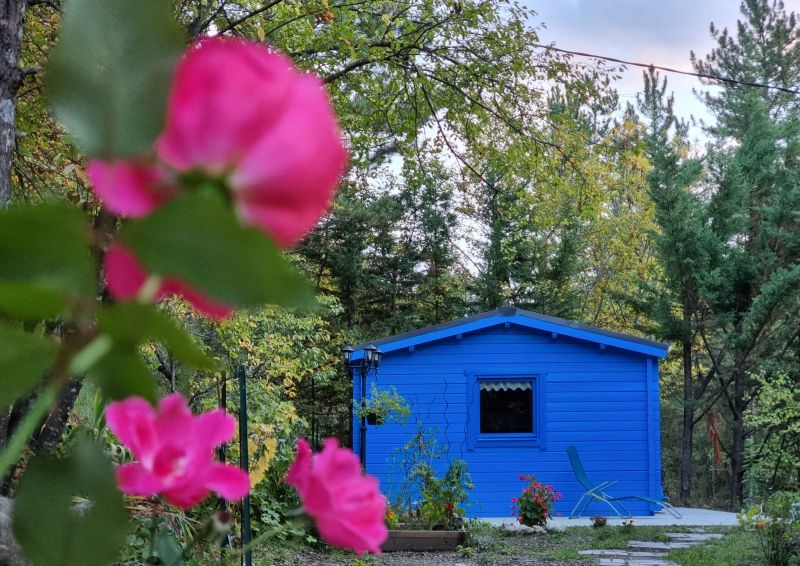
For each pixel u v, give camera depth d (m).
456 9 7.11
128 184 0.22
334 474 0.34
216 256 0.21
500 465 11.54
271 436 6.20
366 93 7.62
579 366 11.72
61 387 0.24
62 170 2.77
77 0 0.23
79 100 0.22
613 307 22.44
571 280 21.25
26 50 2.67
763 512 8.27
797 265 15.20
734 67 18.62
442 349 11.62
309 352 9.20
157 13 0.23
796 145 16.70
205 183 0.22
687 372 16.61
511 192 9.29
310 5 6.27
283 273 0.21
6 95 1.25
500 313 11.52
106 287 0.22
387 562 7.93
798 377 15.47
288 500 6.42
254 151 0.23
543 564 8.05
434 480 9.66
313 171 0.23
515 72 7.67
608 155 8.42
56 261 0.21
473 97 7.99
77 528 0.29
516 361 11.66
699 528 10.56
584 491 11.59
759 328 15.48
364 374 10.16
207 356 0.25
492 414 11.80
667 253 16.23
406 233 20.69
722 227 16.20
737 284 15.96
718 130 18.88
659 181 16.27
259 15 6.27
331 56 7.19
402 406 10.20
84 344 0.23
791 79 19.08
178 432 0.30
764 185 16.89
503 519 11.20
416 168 8.68
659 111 16.20
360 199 18.36
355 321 19.75
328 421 17.67
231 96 0.23
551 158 8.28
